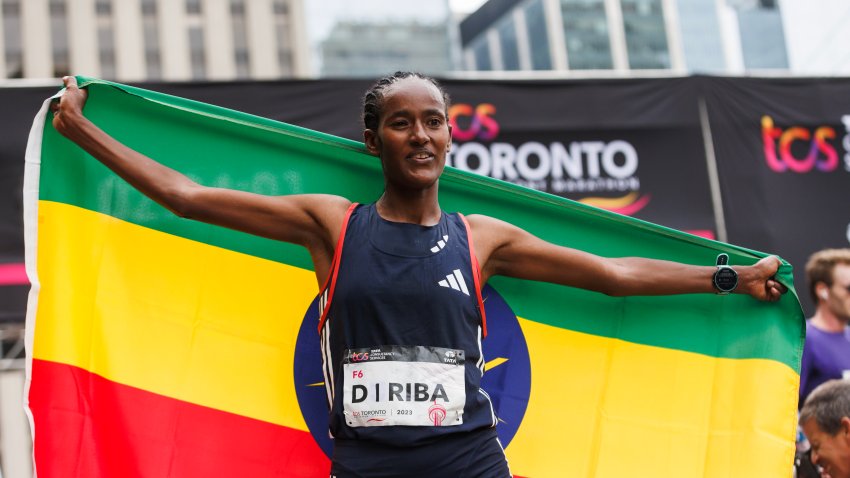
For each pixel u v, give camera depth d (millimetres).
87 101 3504
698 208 6965
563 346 3715
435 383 2828
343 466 2832
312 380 3570
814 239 6980
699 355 3738
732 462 3664
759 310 3719
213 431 3480
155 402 3445
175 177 3119
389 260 2904
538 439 3666
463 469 2838
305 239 3102
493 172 6887
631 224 3684
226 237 3580
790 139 7109
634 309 3746
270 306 3582
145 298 3494
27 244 3369
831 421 3990
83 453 3340
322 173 3621
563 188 6922
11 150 6504
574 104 7008
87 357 3404
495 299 3703
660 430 3701
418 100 2941
